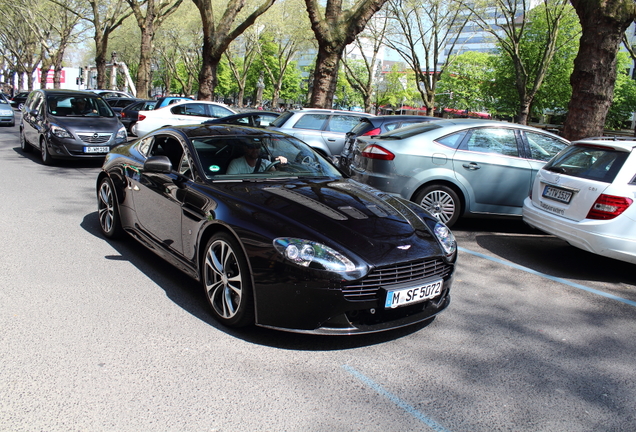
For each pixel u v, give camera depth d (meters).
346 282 2.95
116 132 10.48
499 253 5.92
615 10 8.68
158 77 74.94
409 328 3.62
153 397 2.52
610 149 5.03
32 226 5.62
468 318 3.90
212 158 4.09
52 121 10.09
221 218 3.34
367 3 12.56
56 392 2.50
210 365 2.87
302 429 2.35
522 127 6.82
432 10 28.00
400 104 66.19
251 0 32.16
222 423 2.35
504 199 6.62
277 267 2.99
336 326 3.02
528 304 4.31
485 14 26.33
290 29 33.81
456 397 2.73
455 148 6.52
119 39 47.53
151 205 4.31
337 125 9.84
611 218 4.74
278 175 4.18
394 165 6.37
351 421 2.43
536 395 2.82
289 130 9.65
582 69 9.09
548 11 25.59
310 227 3.17
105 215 5.32
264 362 2.95
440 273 3.44
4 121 20.08
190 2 37.19
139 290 3.93
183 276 4.32
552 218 5.27
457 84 52.22
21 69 61.28
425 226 3.64
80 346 2.99
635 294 4.78
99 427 2.25
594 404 2.76
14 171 9.30
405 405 2.61
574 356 3.35
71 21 40.31
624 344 3.60
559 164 5.50
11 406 2.36
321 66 12.87
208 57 17.61
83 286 3.94
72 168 10.20
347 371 2.92
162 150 4.54
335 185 4.12
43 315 3.38
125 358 2.88
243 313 3.17
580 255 6.07
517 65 25.98
